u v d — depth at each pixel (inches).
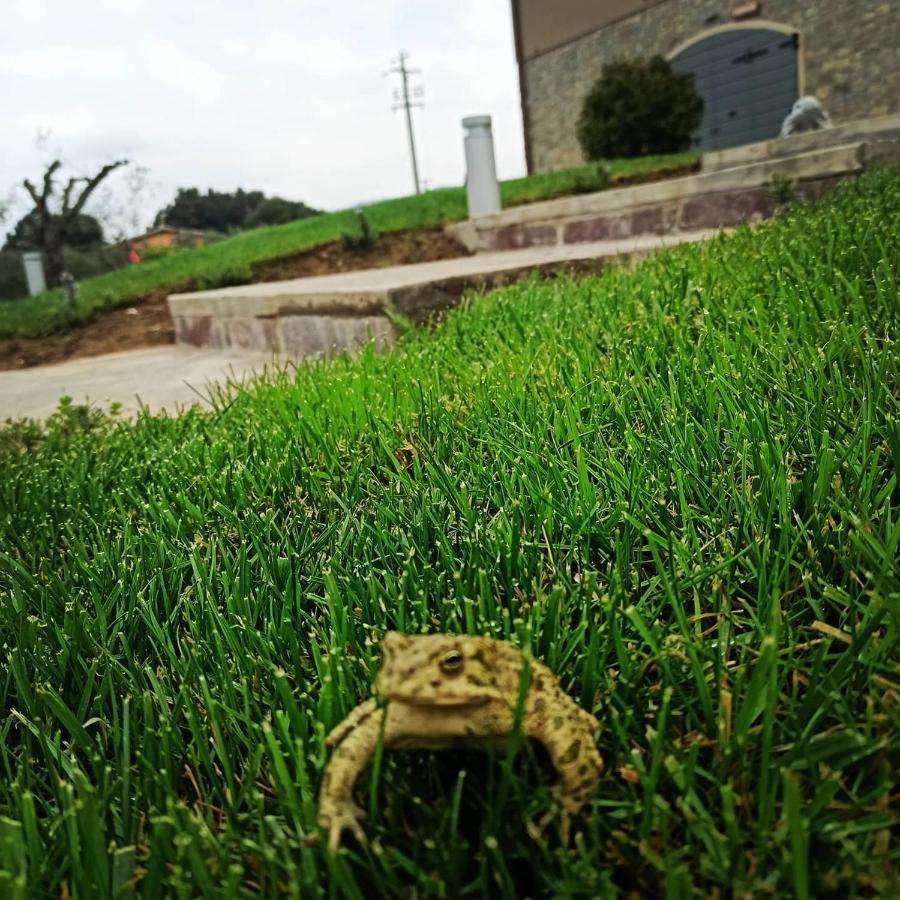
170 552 32.6
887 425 28.5
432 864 16.6
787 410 33.0
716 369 37.5
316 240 175.9
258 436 46.1
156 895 16.9
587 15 369.4
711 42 331.9
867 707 19.0
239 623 27.0
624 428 35.3
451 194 213.6
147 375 100.8
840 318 41.2
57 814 20.1
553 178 189.2
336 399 49.5
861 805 16.6
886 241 52.5
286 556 30.9
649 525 28.0
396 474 36.5
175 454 46.6
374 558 29.9
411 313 79.7
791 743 18.8
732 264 59.7
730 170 111.0
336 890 16.2
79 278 458.0
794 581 24.6
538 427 36.5
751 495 27.6
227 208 1332.4
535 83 403.9
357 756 16.6
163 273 187.0
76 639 27.1
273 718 22.0
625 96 238.5
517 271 86.4
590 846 16.9
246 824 19.6
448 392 47.4
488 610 23.5
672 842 17.4
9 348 146.9
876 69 283.9
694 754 17.3
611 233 130.0
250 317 105.3
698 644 21.2
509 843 17.1
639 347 44.8
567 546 27.6
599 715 20.3
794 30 303.3
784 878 15.4
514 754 15.8
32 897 16.9
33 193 338.6
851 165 99.0
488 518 31.3
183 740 23.3
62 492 44.7
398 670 15.1
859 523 23.3
